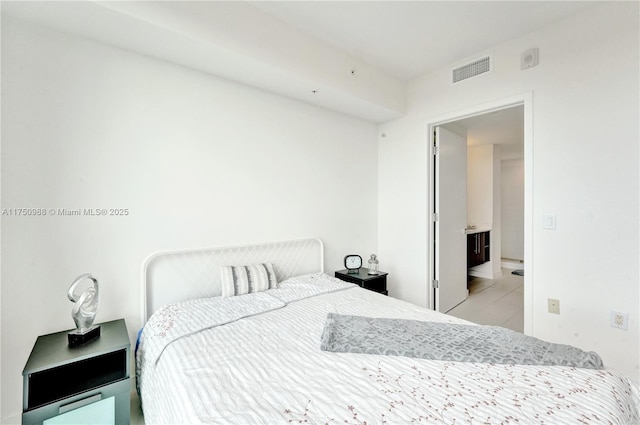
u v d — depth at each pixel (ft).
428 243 10.00
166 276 6.67
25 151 5.11
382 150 11.38
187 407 3.30
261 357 4.32
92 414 4.59
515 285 14.62
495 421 2.94
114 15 4.94
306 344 4.75
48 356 4.46
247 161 7.89
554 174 6.95
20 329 5.09
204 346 4.62
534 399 3.27
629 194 5.98
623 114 6.03
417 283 10.27
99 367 5.12
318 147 9.53
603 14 6.24
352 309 6.40
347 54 8.43
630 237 5.99
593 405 3.13
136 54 6.17
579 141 6.58
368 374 3.87
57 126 5.37
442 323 5.53
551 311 7.02
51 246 5.35
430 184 10.01
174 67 6.66
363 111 9.98
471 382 3.65
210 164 7.24
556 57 6.91
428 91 9.75
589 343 6.51
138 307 6.31
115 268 6.00
